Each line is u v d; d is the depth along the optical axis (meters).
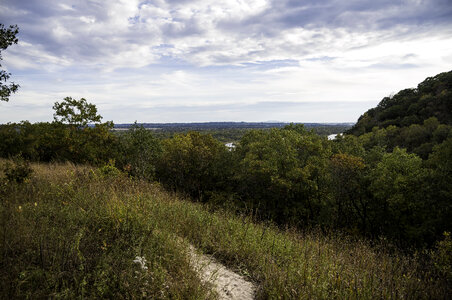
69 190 5.48
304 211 19.62
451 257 5.50
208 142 25.75
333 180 20.22
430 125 47.41
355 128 80.69
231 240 4.73
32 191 5.59
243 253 4.40
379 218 20.00
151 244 3.69
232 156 24.45
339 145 26.23
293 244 5.28
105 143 18.03
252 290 3.56
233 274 3.92
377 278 4.02
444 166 16.86
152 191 7.12
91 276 2.89
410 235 16.12
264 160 19.88
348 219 22.92
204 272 3.68
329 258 4.66
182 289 2.96
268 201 20.77
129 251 3.47
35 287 2.62
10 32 6.59
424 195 16.02
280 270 3.80
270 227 6.36
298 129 27.59
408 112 62.03
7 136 16.42
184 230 4.95
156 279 3.02
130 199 5.32
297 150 20.91
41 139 17.14
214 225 5.41
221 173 23.19
